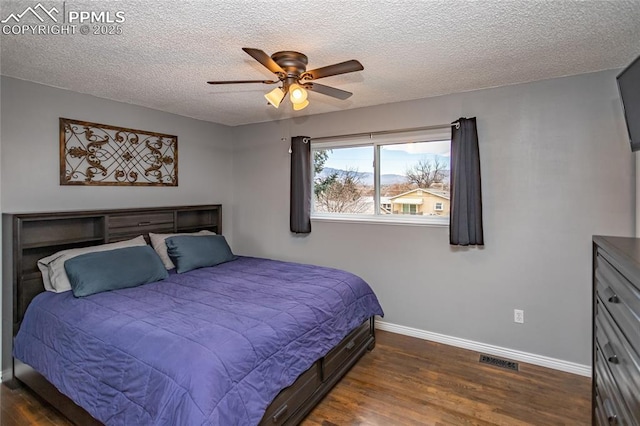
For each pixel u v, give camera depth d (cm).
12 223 246
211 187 428
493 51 218
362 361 286
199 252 334
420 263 330
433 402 229
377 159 357
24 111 265
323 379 230
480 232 291
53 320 217
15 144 261
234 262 358
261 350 177
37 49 210
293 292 253
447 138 314
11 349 245
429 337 328
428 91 302
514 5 164
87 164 304
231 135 452
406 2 162
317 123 384
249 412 156
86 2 158
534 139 276
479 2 162
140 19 175
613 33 193
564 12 171
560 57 227
